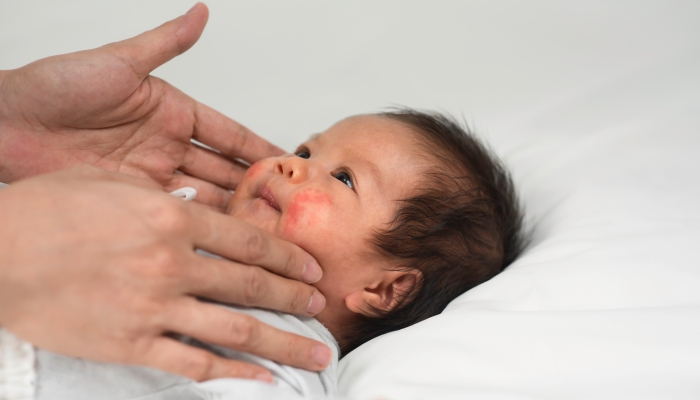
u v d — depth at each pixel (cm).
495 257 146
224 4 205
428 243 131
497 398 87
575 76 198
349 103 206
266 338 92
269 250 100
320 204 124
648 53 194
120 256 82
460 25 205
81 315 82
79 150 143
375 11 208
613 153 172
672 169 159
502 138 191
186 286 86
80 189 87
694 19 194
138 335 84
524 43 202
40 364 95
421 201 131
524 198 169
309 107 206
